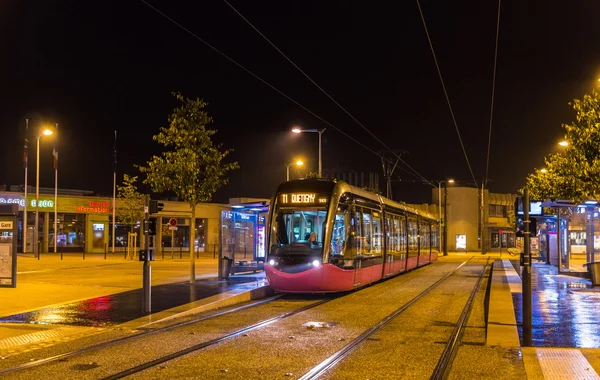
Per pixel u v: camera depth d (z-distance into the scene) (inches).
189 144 909.2
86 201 2170.3
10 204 828.0
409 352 414.0
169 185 904.9
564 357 391.5
